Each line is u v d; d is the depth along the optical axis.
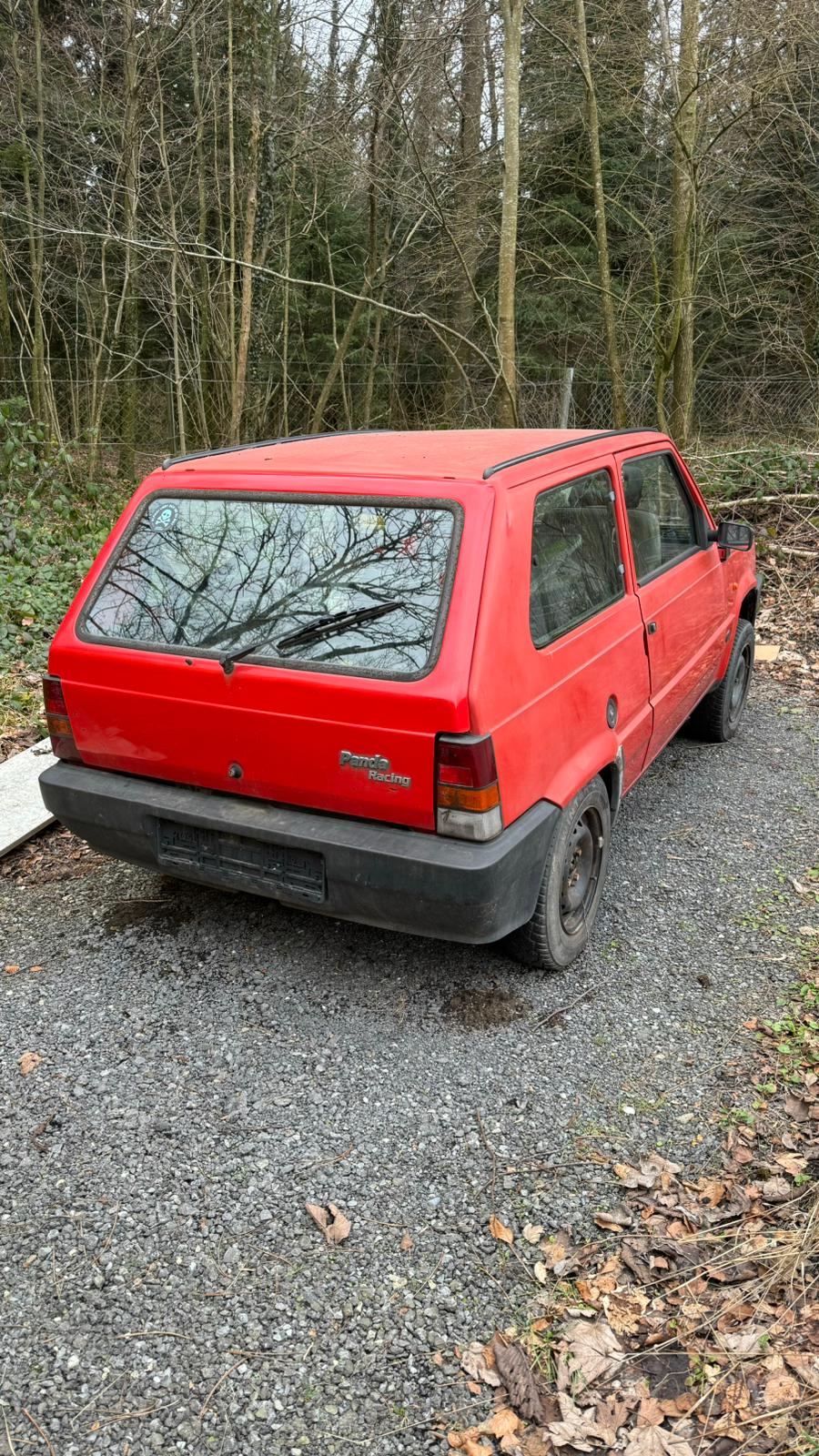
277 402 19.58
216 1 13.69
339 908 3.13
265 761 3.13
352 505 3.12
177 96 16.14
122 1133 2.88
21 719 5.89
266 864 3.21
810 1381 2.20
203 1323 2.33
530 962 3.56
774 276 15.62
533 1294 2.41
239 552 3.27
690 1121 2.95
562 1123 2.94
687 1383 2.21
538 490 3.25
